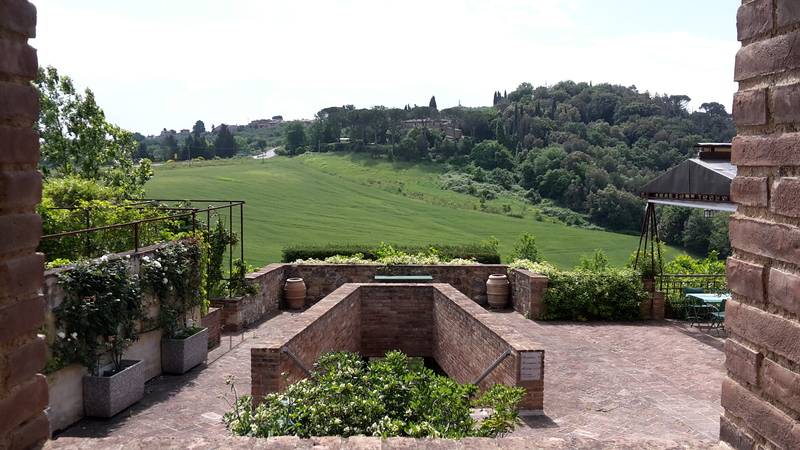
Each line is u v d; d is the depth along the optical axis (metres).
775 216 2.16
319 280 16.83
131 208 13.02
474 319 9.94
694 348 11.96
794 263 2.04
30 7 2.32
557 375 10.05
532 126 105.38
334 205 70.50
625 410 8.34
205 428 7.79
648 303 14.72
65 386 7.81
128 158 27.06
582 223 72.69
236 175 81.00
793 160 2.06
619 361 10.98
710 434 7.47
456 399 5.43
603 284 14.62
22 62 2.28
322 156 110.38
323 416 5.02
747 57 2.31
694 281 15.50
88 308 8.01
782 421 2.11
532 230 66.81
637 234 69.62
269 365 7.51
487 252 19.28
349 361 6.12
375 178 93.25
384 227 61.44
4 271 2.18
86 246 11.37
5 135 2.19
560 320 14.61
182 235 11.98
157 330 10.15
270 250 44.62
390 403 5.39
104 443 2.81
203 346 10.89
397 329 13.46
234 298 13.48
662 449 2.80
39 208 11.67
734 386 2.39
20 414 2.29
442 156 105.69
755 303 2.27
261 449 2.81
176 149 123.31
